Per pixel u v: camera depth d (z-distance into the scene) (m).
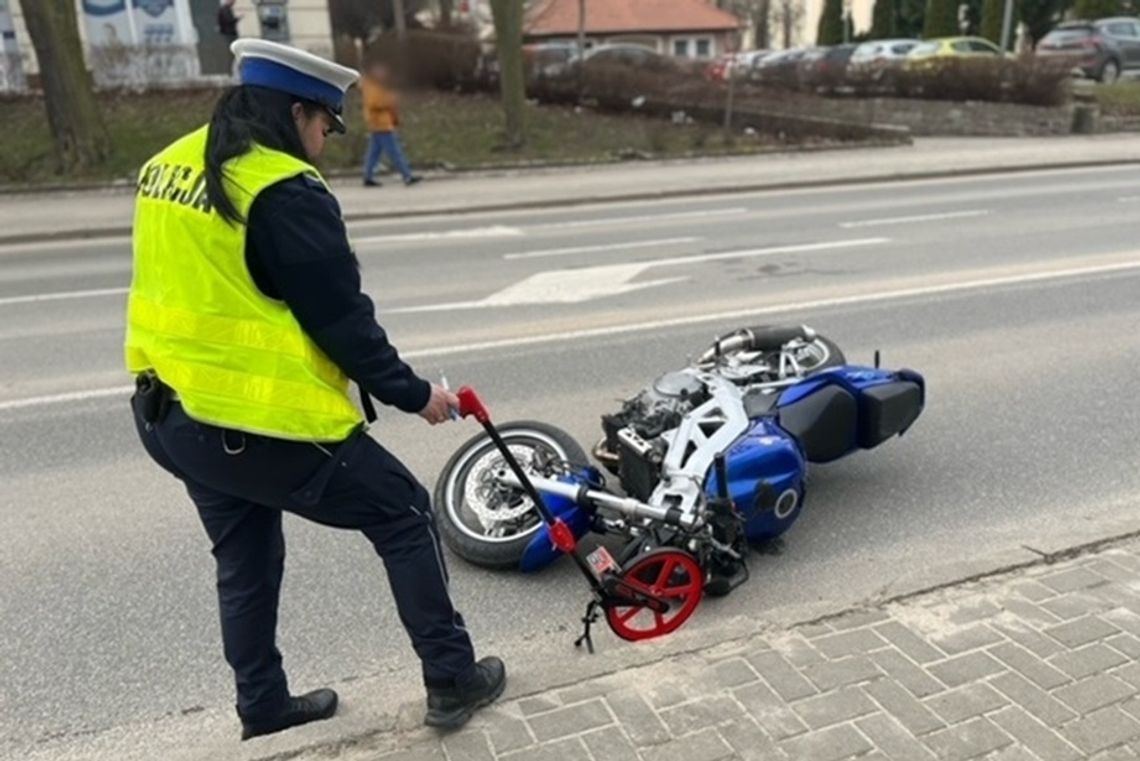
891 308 7.63
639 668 2.86
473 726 2.62
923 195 14.26
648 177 16.30
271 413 2.24
